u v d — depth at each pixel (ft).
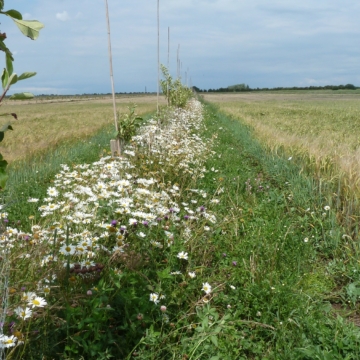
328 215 20.58
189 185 22.65
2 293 8.34
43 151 37.81
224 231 17.51
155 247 12.94
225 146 45.37
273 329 11.30
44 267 10.39
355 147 42.39
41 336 8.79
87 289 9.95
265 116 102.27
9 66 5.77
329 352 10.18
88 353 9.07
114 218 13.46
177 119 54.44
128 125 31.48
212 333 9.51
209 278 12.99
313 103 208.33
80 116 110.11
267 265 14.93
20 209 19.65
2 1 5.33
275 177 30.25
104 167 19.43
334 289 14.73
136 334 10.07
